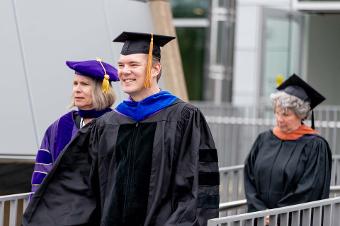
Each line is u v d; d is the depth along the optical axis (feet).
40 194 40.24
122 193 37.70
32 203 40.19
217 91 123.54
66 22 61.36
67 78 59.88
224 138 89.40
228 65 123.03
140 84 37.99
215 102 123.65
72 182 40.14
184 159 37.19
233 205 52.60
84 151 40.29
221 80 123.24
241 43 135.13
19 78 57.98
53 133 43.21
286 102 46.73
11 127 56.65
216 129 89.66
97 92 42.27
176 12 152.15
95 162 39.32
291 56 109.81
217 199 37.47
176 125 37.47
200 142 37.50
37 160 43.32
